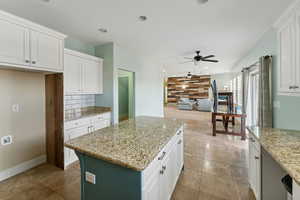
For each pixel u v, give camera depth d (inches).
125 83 181.6
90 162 44.9
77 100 124.6
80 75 113.6
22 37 72.4
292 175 34.0
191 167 95.1
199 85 413.1
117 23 95.2
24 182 79.4
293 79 58.1
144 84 187.0
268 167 58.4
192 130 185.2
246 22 92.8
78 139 54.3
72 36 116.1
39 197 68.3
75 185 77.0
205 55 174.2
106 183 42.1
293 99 77.4
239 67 206.5
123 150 44.4
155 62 213.3
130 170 37.7
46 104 101.5
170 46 141.4
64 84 97.0
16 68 76.5
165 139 54.6
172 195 69.2
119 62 139.8
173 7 77.0
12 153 86.0
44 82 101.9
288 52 61.7
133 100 169.6
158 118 96.6
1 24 65.2
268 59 97.9
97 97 140.3
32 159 95.5
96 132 63.6
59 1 71.9
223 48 146.8
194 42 130.5
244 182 79.5
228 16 85.8
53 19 89.8
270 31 100.6
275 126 94.6
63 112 91.8
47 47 83.4
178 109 390.9
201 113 321.7
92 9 79.1
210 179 82.1
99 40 125.0
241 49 149.9
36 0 71.1
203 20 91.0
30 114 94.6
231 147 129.2
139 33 111.0
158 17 87.5
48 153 101.4
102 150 44.3
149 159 38.7
